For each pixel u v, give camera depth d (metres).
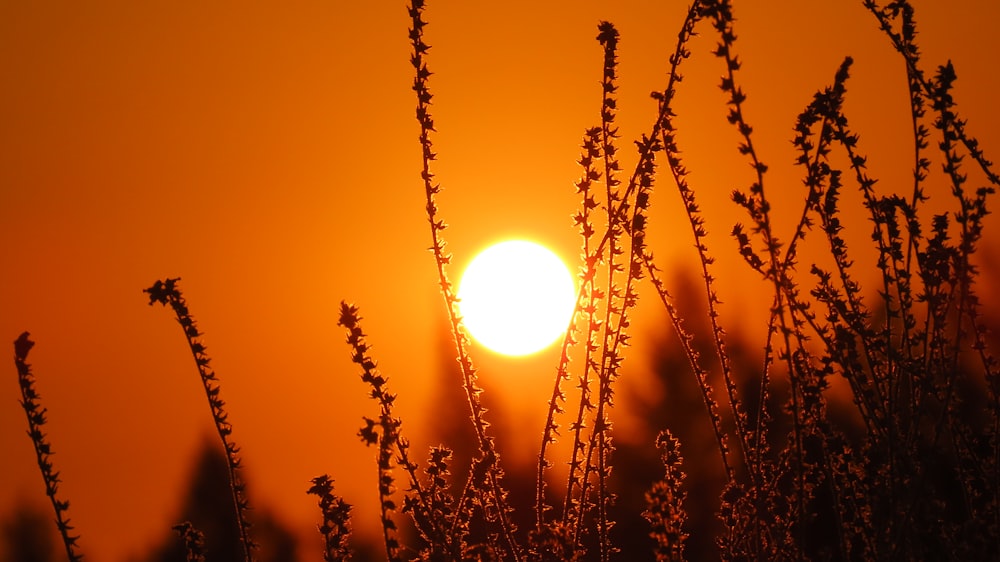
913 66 14.78
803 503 13.63
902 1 14.95
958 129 14.49
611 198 15.60
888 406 14.16
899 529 13.16
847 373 14.62
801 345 14.83
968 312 14.08
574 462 15.21
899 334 15.95
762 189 12.33
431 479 15.24
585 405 15.30
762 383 15.27
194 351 15.18
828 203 15.36
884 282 15.04
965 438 14.98
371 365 14.35
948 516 16.20
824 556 13.88
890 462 13.26
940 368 14.34
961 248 13.56
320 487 15.03
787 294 14.03
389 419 13.66
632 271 15.34
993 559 13.27
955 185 13.62
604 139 15.71
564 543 14.07
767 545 15.45
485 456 15.18
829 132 14.92
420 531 14.95
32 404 14.41
